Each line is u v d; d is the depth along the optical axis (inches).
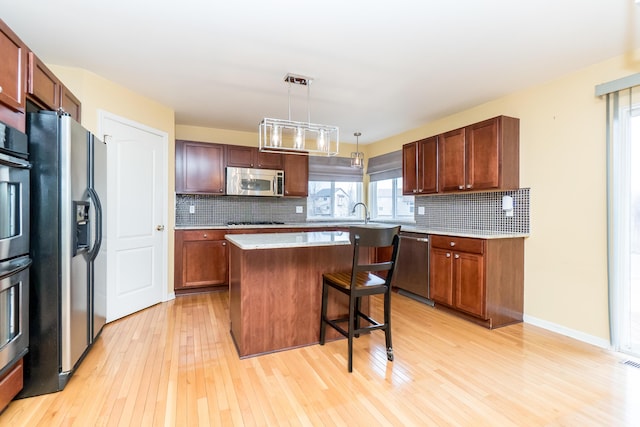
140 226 125.7
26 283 64.6
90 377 74.9
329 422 60.0
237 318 92.0
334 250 98.7
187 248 148.1
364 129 179.3
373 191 219.5
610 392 70.1
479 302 109.8
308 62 98.3
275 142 95.7
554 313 107.1
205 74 107.1
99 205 87.2
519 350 91.4
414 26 78.5
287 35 83.1
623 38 83.0
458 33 81.5
